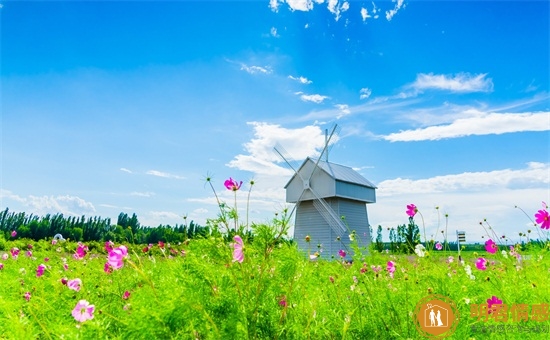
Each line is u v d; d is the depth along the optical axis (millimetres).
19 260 5664
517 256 4699
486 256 5172
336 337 2885
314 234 27359
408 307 3176
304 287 2818
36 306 2922
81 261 5562
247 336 2158
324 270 4137
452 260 4500
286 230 2523
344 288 3787
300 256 2904
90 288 3854
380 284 3678
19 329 2236
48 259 5469
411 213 4117
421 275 3787
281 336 2500
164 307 2066
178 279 2455
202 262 2537
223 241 2570
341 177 27906
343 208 27812
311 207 28250
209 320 2076
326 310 3055
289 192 29750
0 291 3580
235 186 2742
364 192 29812
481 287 3744
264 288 2426
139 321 2023
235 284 2426
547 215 3896
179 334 2145
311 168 28516
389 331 3002
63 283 3547
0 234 8406
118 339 2104
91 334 2221
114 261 2270
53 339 2377
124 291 3729
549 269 4273
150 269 3635
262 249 2469
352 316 3070
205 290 2416
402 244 4539
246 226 2590
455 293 3207
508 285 3664
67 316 2951
